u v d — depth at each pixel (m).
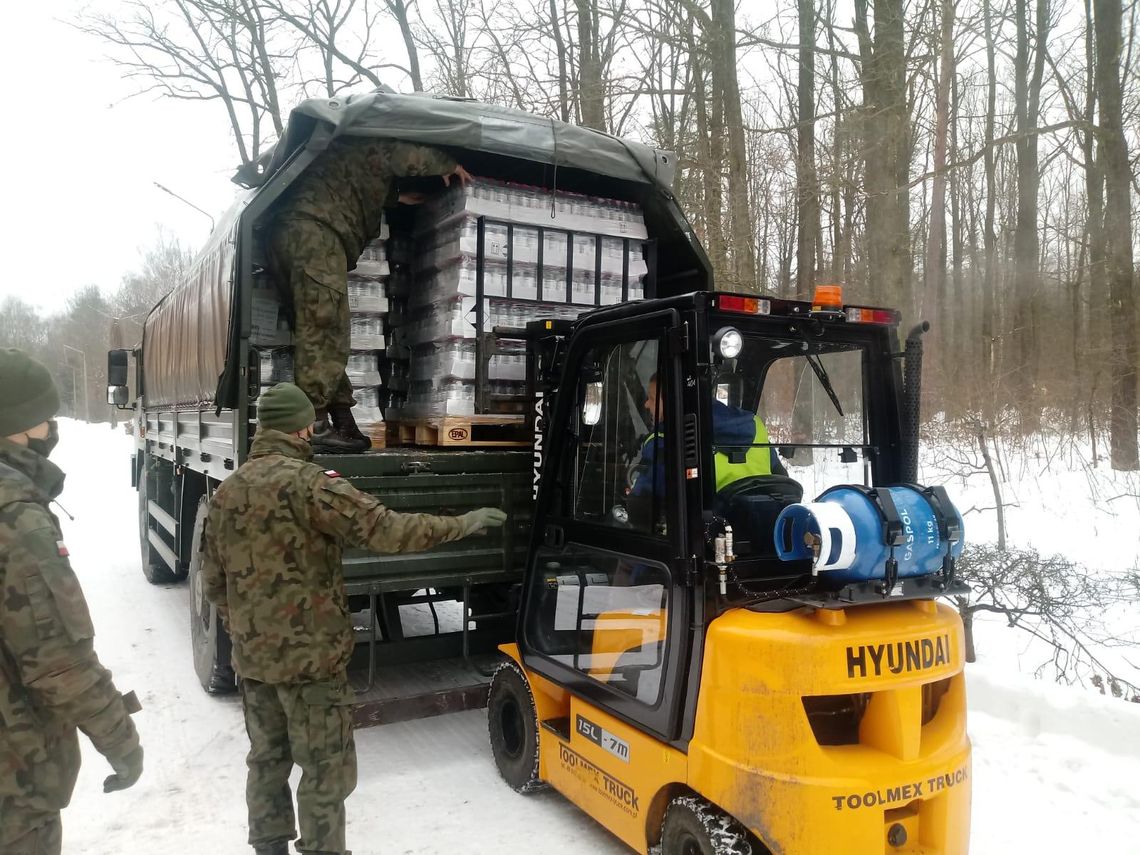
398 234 4.89
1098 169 15.66
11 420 2.15
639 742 2.98
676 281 5.38
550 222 4.50
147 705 4.87
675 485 2.83
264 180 4.50
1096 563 6.98
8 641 1.98
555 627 3.61
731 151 10.41
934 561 2.68
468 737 4.51
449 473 4.06
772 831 2.46
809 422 3.27
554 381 3.95
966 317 19.86
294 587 2.87
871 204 9.50
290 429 3.11
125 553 9.69
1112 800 3.51
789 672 2.46
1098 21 13.01
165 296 7.31
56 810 2.12
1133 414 11.73
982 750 4.00
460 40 15.15
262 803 3.00
